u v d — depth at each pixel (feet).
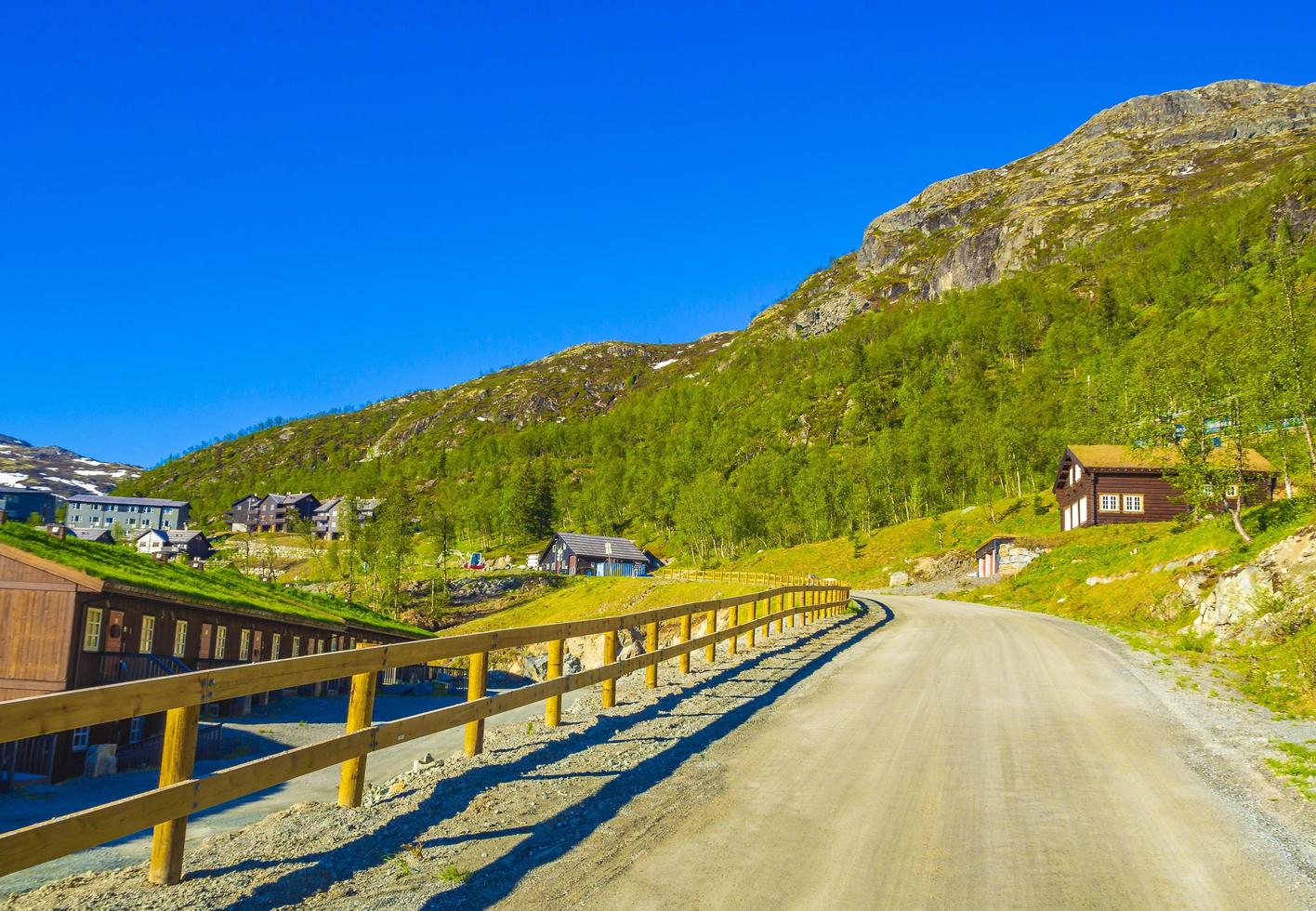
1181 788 25.90
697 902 16.93
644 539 410.72
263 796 58.90
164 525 574.15
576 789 25.12
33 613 78.59
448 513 485.97
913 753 30.37
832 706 40.27
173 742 16.99
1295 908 16.84
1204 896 17.46
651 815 22.70
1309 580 61.16
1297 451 138.62
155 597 88.63
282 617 117.60
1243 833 21.63
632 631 190.39
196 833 46.21
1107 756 30.19
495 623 257.75
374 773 64.18
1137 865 19.26
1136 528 165.78
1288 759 29.45
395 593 273.95
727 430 583.99
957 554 213.46
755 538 335.88
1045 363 481.87
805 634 76.38
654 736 32.71
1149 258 617.21
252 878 17.67
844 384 616.80
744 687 45.47
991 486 281.13
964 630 83.92
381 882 17.70
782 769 27.94
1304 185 578.25
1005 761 29.19
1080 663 57.41
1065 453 197.47
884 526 297.74
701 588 233.55
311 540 404.98
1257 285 436.35
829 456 386.32
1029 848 20.40
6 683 77.51
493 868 18.61
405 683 148.36
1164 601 86.07
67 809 62.08
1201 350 118.32
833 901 17.07
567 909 16.46
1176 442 110.01
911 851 20.16
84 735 74.28
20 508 608.60
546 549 338.95
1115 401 256.11
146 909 15.87
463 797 24.14
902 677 50.47
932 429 357.61
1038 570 153.58
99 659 82.12
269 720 101.24
